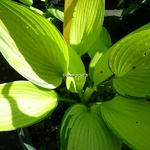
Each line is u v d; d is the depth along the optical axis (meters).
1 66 0.71
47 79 0.44
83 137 0.41
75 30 0.50
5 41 0.41
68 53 0.44
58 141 0.48
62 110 0.52
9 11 0.39
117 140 0.42
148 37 0.38
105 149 0.40
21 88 0.44
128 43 0.39
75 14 0.48
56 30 0.39
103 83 0.48
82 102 0.50
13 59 0.41
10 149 0.58
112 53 0.40
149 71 0.42
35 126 0.50
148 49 0.40
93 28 0.50
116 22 0.81
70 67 0.47
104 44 0.55
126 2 0.77
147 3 0.70
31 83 0.44
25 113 0.42
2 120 0.40
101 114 0.44
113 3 0.84
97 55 0.51
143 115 0.43
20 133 0.46
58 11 0.60
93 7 0.48
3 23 0.40
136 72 0.43
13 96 0.43
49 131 0.50
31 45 0.44
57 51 0.43
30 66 0.43
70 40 0.51
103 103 0.46
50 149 0.48
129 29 0.77
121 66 0.42
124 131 0.41
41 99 0.44
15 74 0.69
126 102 0.45
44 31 0.41
